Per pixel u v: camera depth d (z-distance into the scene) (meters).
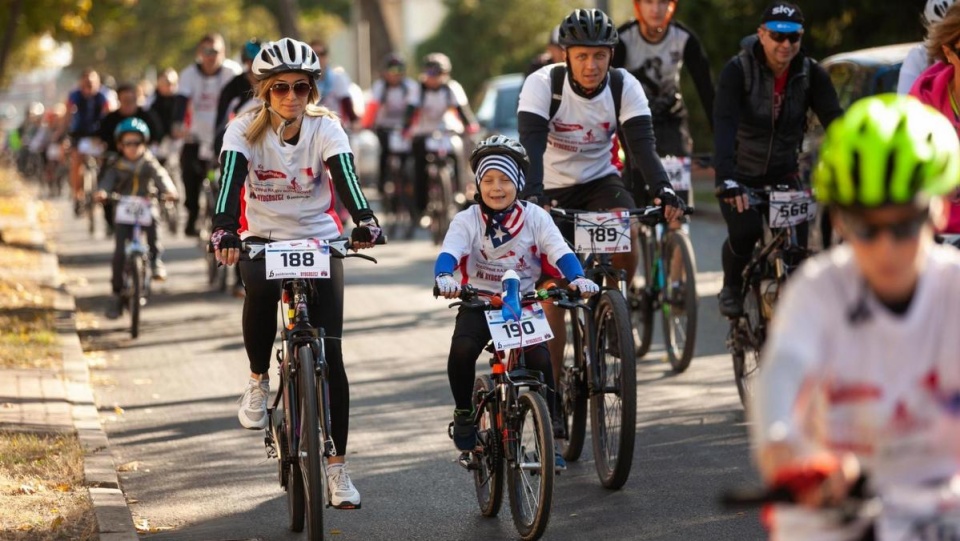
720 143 22.12
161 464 21.42
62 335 31.97
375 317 35.59
